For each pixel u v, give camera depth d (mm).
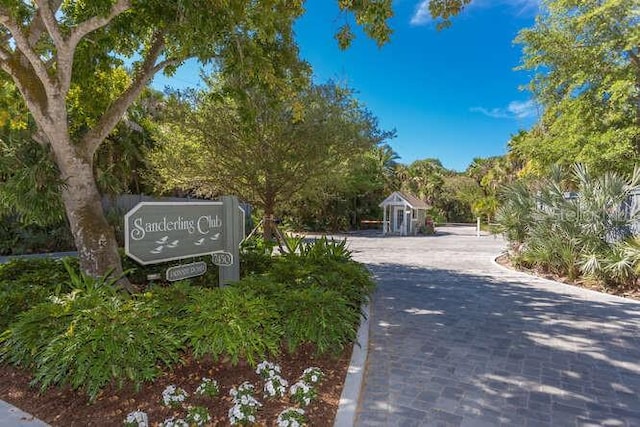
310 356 3955
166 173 9898
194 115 8438
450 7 5078
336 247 7328
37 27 5105
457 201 46125
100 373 2844
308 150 8406
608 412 3100
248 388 3041
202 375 3445
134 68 6926
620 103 12227
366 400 3230
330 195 15320
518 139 21266
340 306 4145
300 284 5141
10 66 4648
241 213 5395
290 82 6883
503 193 12234
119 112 5320
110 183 7918
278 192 9586
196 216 4801
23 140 5090
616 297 6984
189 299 3979
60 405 3012
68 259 6004
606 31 12547
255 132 7891
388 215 29047
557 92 14305
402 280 8555
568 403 3230
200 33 4457
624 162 12211
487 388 3469
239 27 5379
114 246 5078
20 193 4801
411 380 3607
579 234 8531
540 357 4184
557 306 6316
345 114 8594
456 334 4906
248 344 3334
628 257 7391
